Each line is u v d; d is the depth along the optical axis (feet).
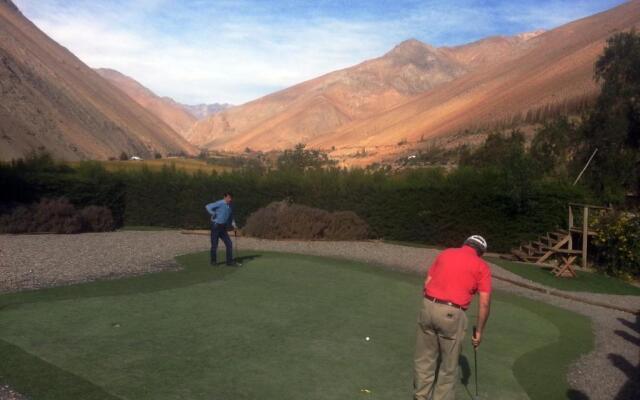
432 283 18.52
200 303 31.17
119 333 24.62
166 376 19.92
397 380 21.09
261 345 24.13
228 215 44.45
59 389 18.15
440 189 66.85
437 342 18.48
